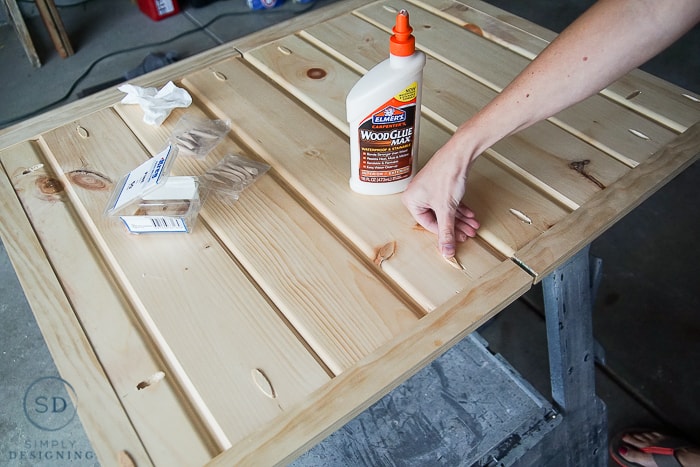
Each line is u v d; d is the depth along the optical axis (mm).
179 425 568
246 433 551
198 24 2619
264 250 722
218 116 947
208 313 653
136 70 2266
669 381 1394
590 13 613
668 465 1216
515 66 1031
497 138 677
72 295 688
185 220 733
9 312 1601
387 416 1054
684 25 594
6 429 1364
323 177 823
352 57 1064
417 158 805
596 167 816
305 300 662
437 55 1067
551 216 748
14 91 2283
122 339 640
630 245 1676
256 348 618
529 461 1021
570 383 985
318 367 600
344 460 1015
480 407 1054
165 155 786
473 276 682
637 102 926
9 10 2232
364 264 703
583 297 889
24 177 853
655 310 1521
